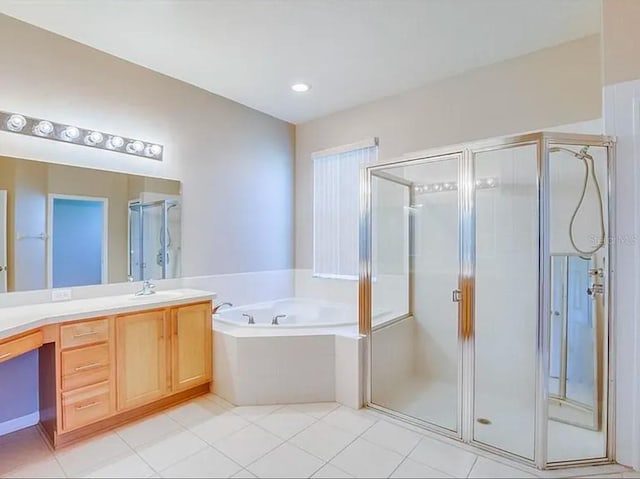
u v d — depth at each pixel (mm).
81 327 2221
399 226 3006
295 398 2723
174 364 2668
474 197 2510
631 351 2000
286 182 4270
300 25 2445
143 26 2461
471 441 2221
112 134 2834
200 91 3430
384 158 3611
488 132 3002
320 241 4133
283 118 4172
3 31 2332
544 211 2186
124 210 2918
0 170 2334
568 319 2361
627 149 2023
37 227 2480
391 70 3068
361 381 2654
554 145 2182
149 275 3057
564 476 1908
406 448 2152
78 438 2248
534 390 2250
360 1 2201
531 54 2807
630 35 2021
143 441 2225
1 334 1769
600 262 2211
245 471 1939
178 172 3270
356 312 3643
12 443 2209
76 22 2414
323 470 1946
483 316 2629
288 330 2850
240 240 3775
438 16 2352
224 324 3039
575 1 2211
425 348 2941
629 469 1972
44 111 2500
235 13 2314
